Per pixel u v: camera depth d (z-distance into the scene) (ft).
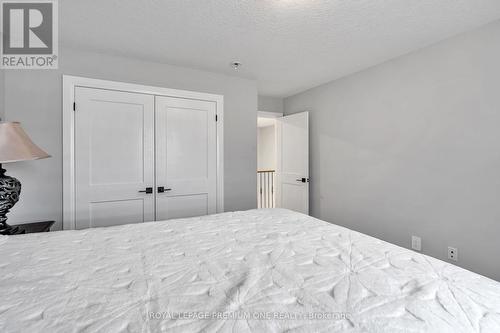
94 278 2.81
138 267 3.12
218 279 2.81
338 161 10.69
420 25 6.37
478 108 6.42
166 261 3.31
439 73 7.23
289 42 7.31
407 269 3.00
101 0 5.37
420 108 7.72
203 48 7.69
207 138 9.61
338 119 10.64
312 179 12.07
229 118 10.02
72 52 7.56
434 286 2.58
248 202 10.40
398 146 8.37
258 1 5.43
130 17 6.02
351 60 8.65
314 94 11.84
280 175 13.57
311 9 5.70
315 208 11.93
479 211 6.42
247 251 3.67
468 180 6.63
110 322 2.03
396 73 8.39
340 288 2.56
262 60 8.61
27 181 7.04
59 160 7.41
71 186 7.52
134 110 8.40
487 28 6.25
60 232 4.56
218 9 5.71
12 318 2.07
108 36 6.92
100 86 7.88
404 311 2.18
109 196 8.08
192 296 2.44
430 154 7.47
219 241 4.11
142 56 8.22
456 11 5.76
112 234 4.45
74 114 7.59
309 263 3.21
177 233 4.54
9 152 5.52
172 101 8.98
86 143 7.75
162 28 6.53
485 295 2.41
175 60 8.56
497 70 6.09
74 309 2.21
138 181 8.48
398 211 8.38
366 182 9.49
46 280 2.75
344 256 3.43
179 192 9.13
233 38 7.07
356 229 9.91
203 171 9.55
